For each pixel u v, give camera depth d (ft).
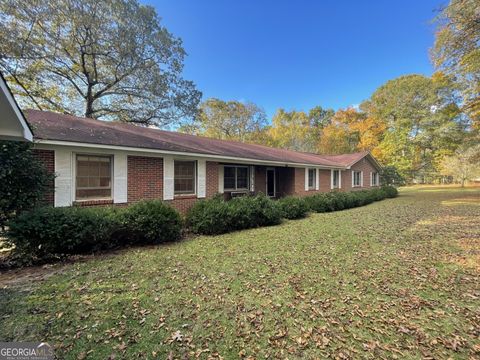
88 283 13.19
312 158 60.18
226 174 41.81
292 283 13.26
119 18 60.90
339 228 27.37
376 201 57.52
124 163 25.12
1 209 16.67
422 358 7.80
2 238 16.51
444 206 45.52
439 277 14.01
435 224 28.89
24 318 9.90
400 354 8.00
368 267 15.57
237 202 28.94
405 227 27.45
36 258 16.58
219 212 25.52
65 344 8.42
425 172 116.06
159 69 70.85
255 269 15.28
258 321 9.83
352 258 17.26
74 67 61.36
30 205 17.67
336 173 62.69
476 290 12.40
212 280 13.64
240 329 9.34
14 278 13.91
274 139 121.60
